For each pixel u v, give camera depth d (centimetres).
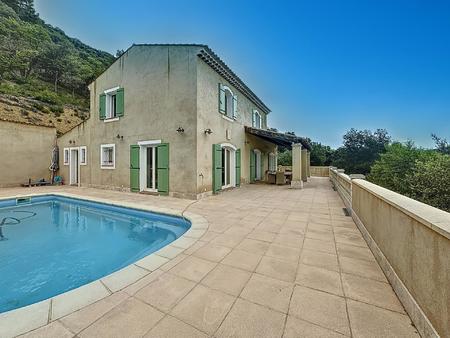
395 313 199
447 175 968
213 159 933
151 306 209
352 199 543
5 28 3170
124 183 1019
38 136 1345
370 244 351
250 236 410
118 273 271
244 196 882
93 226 618
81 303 212
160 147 891
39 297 295
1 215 720
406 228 211
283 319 192
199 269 283
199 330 179
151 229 595
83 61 3678
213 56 870
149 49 923
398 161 1382
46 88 2844
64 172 1370
